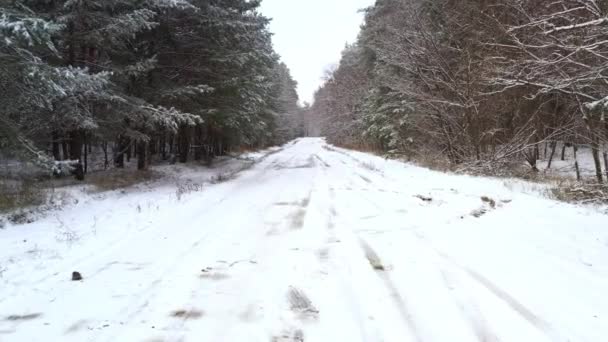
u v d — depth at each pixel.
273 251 5.79
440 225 7.09
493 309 3.75
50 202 9.12
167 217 8.29
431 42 17.34
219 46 16.06
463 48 16.75
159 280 4.73
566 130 12.94
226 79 16.56
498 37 13.19
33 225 7.46
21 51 7.67
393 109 24.94
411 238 6.28
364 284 4.45
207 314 3.84
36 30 7.21
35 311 3.96
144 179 14.09
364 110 35.94
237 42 16.36
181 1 12.95
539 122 15.45
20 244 6.23
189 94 15.41
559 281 4.34
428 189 11.46
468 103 16.09
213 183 14.28
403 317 3.66
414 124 20.77
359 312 3.79
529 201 8.89
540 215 7.44
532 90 13.79
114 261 5.43
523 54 11.43
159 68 15.59
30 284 4.63
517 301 3.90
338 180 14.74
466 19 16.08
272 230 7.08
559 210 7.81
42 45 8.91
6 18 6.99
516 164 15.43
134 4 12.66
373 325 3.53
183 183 13.94
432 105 17.53
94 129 12.38
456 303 3.91
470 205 8.69
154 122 13.99
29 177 12.03
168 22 14.64
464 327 3.44
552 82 9.16
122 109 12.34
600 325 3.39
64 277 4.85
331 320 3.66
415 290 4.25
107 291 4.41
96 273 4.98
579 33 9.20
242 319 3.72
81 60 11.91
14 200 8.62
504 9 12.84
